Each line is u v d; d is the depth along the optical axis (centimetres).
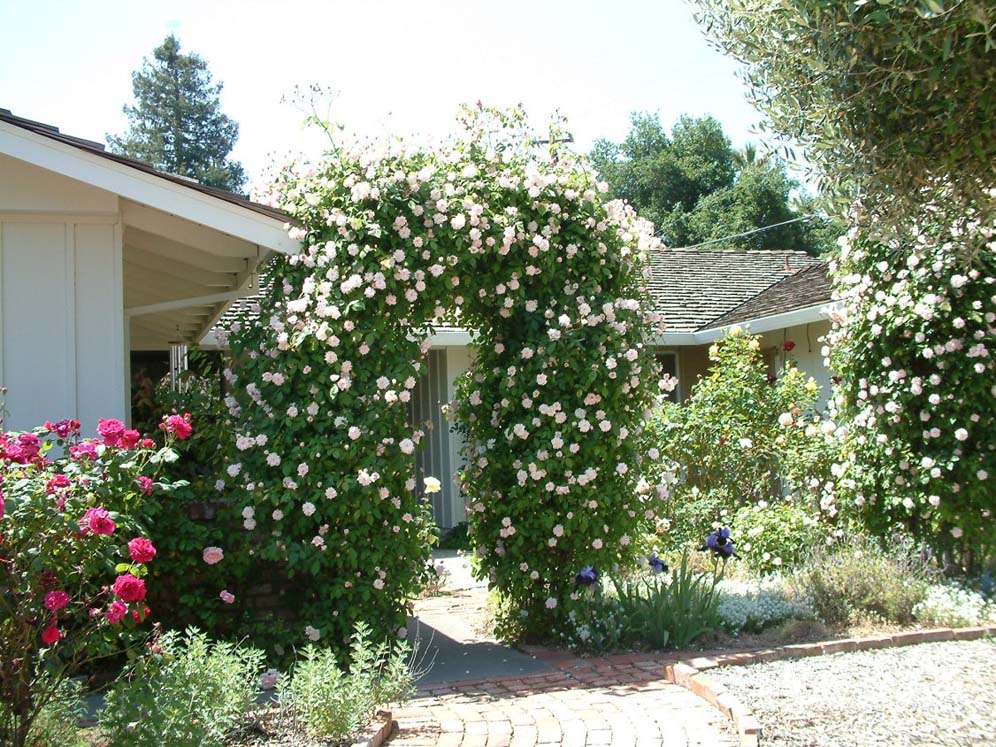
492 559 709
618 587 686
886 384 813
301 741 443
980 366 754
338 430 604
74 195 653
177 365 1389
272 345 617
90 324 656
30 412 643
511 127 684
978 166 388
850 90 379
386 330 627
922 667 570
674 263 1823
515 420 685
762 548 868
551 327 673
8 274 647
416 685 579
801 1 375
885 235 420
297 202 643
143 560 416
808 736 443
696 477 1005
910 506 795
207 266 826
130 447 462
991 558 795
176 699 408
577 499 667
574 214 677
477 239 634
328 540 599
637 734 465
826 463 944
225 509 611
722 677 556
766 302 1438
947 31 337
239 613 626
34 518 401
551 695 548
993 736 434
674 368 1541
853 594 709
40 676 425
